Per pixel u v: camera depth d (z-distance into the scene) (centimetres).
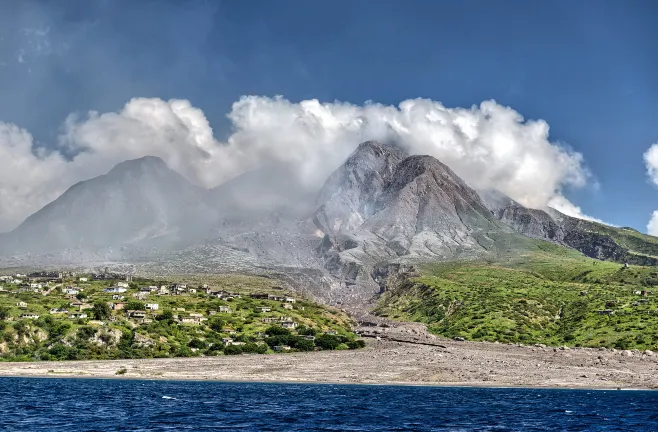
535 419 14388
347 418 14062
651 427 13288
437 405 17112
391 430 12525
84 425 12375
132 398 17300
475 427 13088
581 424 13650
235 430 12075
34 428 11944
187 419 13400
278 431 12056
